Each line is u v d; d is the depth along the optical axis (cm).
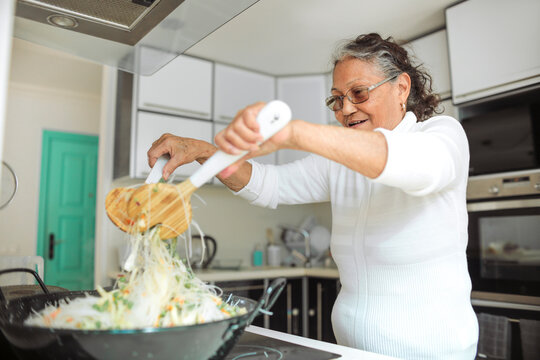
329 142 64
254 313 61
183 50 121
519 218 202
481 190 219
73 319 60
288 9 244
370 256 102
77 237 435
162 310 63
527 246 198
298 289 303
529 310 194
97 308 64
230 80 319
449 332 91
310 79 339
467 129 227
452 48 236
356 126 112
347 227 108
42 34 113
